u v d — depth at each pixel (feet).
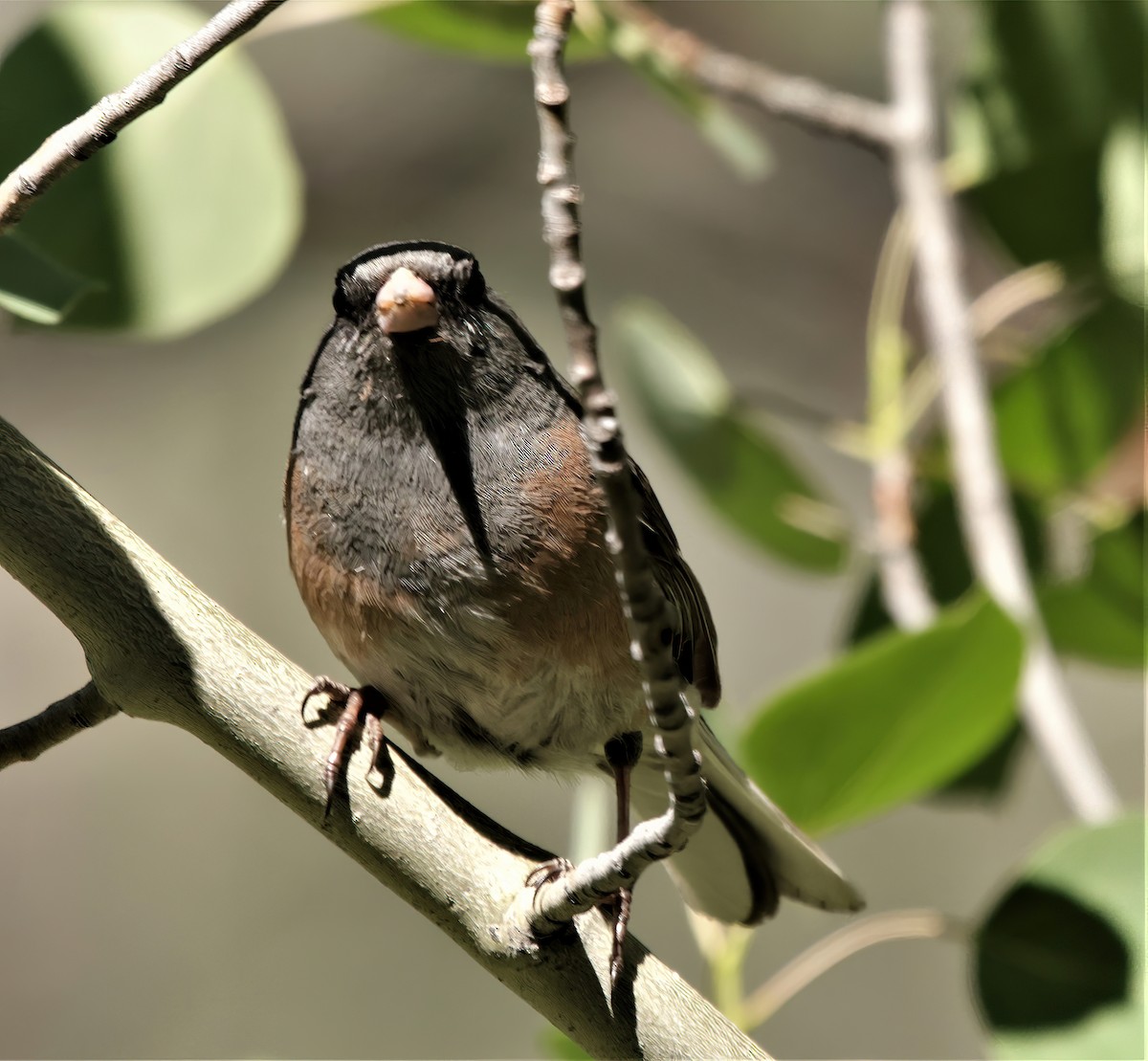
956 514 10.98
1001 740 10.91
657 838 10.35
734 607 14.96
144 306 10.66
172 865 14.51
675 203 16.24
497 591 10.59
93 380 15.78
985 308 10.94
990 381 11.01
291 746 10.46
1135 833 10.66
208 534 14.99
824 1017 12.92
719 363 15.84
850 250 16.19
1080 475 10.94
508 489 10.59
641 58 10.94
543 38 10.28
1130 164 10.90
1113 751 13.75
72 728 10.46
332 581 10.61
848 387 15.67
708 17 15.70
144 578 10.45
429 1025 13.61
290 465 10.64
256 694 10.46
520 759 10.66
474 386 10.60
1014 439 10.93
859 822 10.73
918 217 10.93
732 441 10.98
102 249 10.66
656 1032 10.45
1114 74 10.90
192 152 10.69
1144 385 10.90
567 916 10.42
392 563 10.59
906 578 10.92
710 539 15.08
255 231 10.69
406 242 10.65
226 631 10.46
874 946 13.24
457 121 16.17
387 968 13.85
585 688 10.61
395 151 16.11
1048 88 10.91
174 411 15.65
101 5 10.72
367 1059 13.38
